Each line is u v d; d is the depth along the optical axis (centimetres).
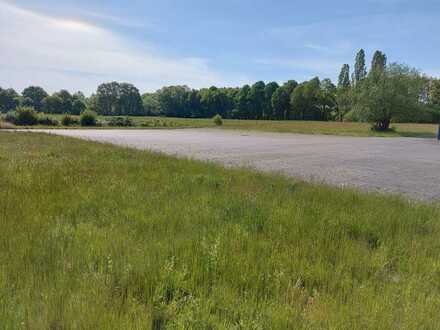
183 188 638
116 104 12131
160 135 3441
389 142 3031
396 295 273
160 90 13538
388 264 345
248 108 12331
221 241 351
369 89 4747
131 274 277
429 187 888
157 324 225
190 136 3347
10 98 11306
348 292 276
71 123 5672
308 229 418
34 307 223
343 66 11388
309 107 11281
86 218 430
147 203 509
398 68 4684
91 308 222
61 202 491
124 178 720
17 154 1122
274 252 339
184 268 288
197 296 258
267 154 1681
